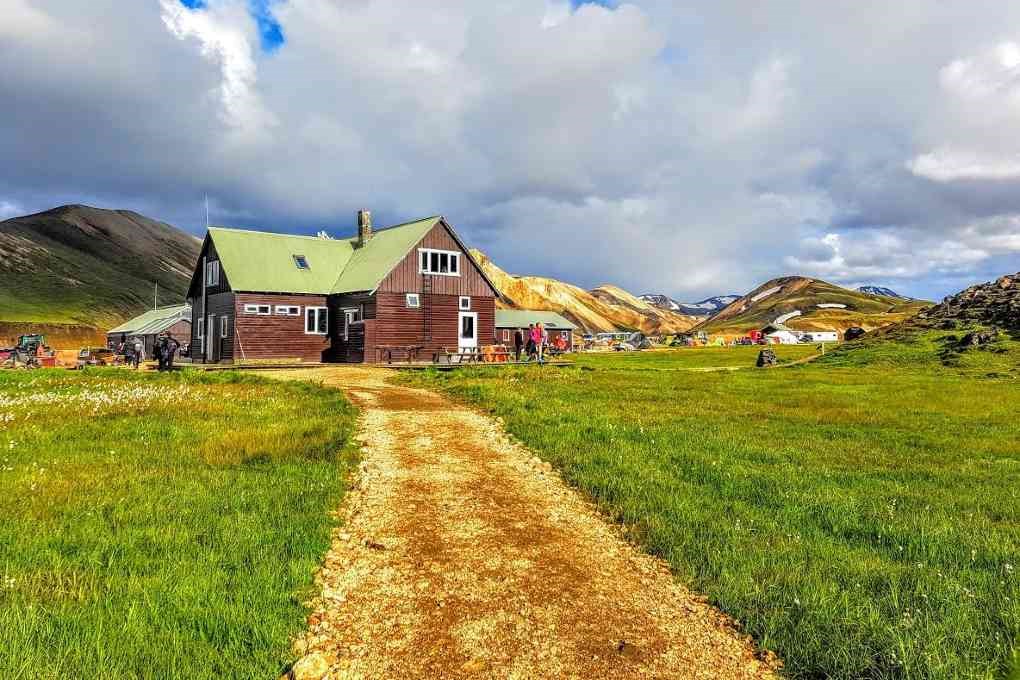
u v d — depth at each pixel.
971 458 12.94
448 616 5.84
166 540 6.91
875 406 20.89
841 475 11.20
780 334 132.50
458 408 18.42
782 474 11.02
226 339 41.25
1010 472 11.59
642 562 7.30
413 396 21.41
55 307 165.25
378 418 16.34
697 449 12.98
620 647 5.34
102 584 5.80
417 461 11.78
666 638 5.53
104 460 10.58
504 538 7.98
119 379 26.42
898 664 4.76
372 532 8.05
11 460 10.38
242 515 7.89
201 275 46.31
